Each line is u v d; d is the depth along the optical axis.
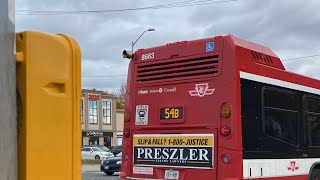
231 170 7.05
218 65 7.40
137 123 8.60
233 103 7.14
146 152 8.38
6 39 1.97
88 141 78.62
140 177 8.41
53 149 2.17
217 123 7.31
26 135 2.09
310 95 9.06
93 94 80.06
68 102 2.24
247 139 7.22
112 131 83.00
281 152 8.02
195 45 7.79
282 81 8.20
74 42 2.30
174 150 7.91
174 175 7.86
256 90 7.51
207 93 7.51
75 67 2.29
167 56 8.23
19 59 2.12
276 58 8.21
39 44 2.18
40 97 2.15
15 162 2.02
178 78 8.00
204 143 7.46
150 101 8.43
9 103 1.98
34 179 2.09
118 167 24.84
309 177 8.81
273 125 7.87
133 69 8.80
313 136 9.06
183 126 7.82
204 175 7.41
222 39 7.40
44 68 2.18
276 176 7.83
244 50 7.39
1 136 1.91
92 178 22.66
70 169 2.22
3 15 1.95
